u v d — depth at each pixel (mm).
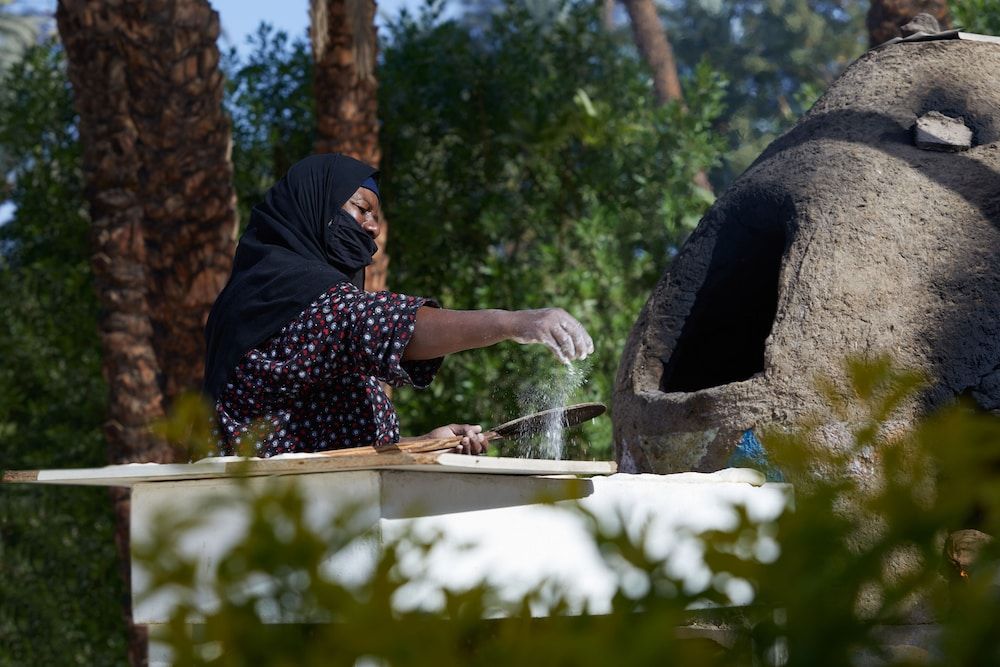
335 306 2965
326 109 9273
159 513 952
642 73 11523
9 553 11516
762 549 900
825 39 31125
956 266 4191
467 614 899
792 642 846
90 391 11570
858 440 945
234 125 11234
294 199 3459
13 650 11430
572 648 834
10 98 12180
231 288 3182
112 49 8523
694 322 4898
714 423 4191
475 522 2088
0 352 11641
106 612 11367
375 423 2945
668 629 822
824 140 4781
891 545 871
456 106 10992
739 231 4852
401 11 11297
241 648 883
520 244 11086
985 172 4434
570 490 1035
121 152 8805
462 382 10078
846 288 4199
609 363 9828
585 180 10648
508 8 11250
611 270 10094
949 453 894
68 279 11344
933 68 4871
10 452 11742
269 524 925
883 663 854
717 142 11242
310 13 8766
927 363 4000
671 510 2301
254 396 3029
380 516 1940
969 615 814
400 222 10695
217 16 8055
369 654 852
